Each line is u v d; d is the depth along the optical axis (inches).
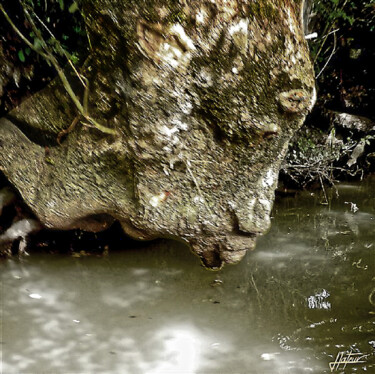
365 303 110.1
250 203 101.7
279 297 112.7
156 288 115.6
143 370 89.6
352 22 183.3
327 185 183.3
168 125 91.5
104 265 124.9
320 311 107.2
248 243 108.0
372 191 179.2
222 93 88.7
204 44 85.1
